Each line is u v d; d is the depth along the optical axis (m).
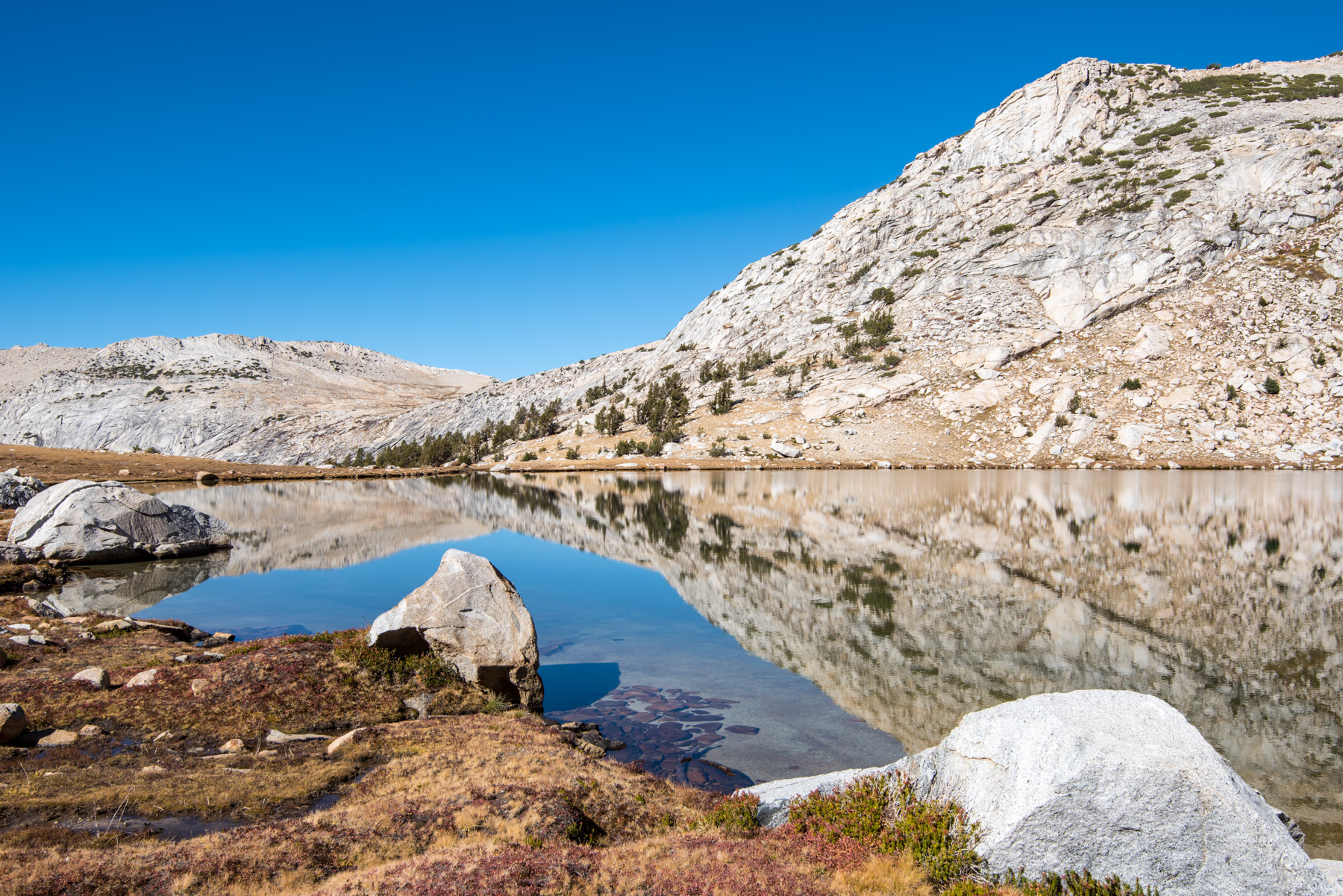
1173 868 7.29
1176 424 116.69
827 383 161.50
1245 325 129.62
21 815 9.85
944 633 23.48
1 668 16.88
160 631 21.97
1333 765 13.78
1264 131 170.25
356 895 7.61
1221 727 15.66
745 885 7.98
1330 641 22.16
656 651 21.94
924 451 127.69
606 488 92.25
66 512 37.47
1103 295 153.12
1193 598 27.84
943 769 9.45
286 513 65.69
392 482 113.62
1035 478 92.94
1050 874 7.62
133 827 9.80
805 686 18.69
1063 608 26.62
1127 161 187.75
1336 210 144.75
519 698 17.52
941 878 8.09
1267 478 85.56
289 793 11.22
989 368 144.62
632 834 10.29
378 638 17.91
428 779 11.78
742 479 102.88
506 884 7.81
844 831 9.47
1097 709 8.65
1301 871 6.98
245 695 15.45
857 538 44.91
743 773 13.53
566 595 30.16
